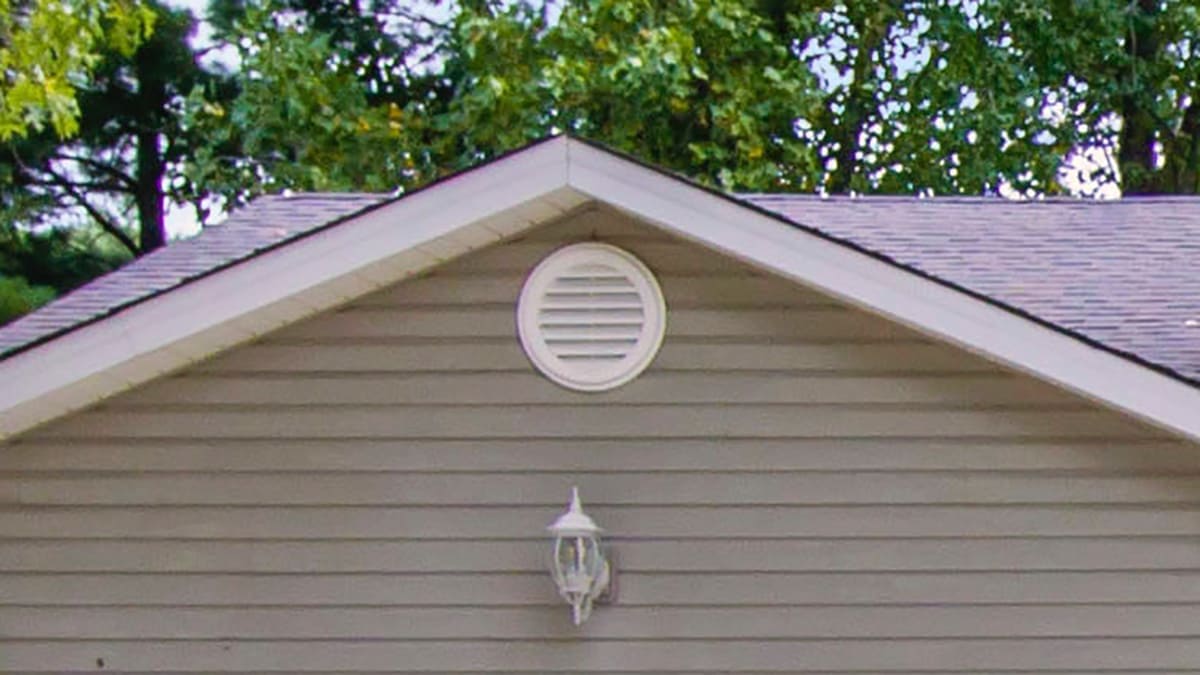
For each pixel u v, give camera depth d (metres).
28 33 10.84
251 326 7.46
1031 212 10.04
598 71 16.59
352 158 17.30
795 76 17.70
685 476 7.47
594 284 7.52
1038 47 19.06
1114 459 7.45
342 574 7.51
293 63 17.31
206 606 7.52
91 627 7.53
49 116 12.45
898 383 7.48
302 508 7.54
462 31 17.05
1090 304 8.37
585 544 7.31
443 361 7.54
